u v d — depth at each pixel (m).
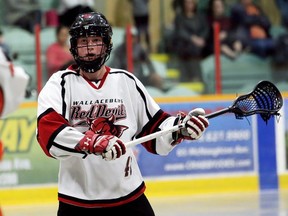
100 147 9.66
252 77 27.81
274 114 10.50
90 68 10.32
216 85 27.06
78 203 10.30
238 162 25.81
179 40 28.03
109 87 10.48
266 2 32.03
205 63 27.22
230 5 30.98
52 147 9.97
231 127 25.77
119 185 10.36
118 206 10.41
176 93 26.42
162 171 25.14
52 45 25.03
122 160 10.36
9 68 9.26
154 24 30.45
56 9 29.41
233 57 27.67
